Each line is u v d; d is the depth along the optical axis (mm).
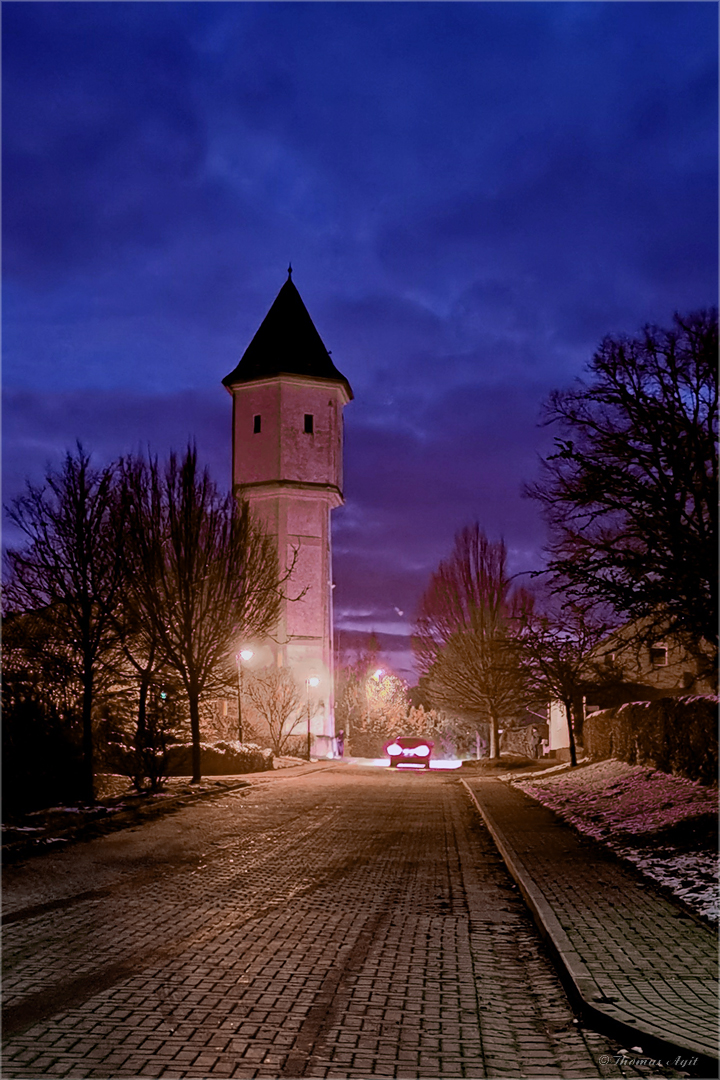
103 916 9367
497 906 10328
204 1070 5332
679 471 13430
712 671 16938
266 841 15531
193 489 25625
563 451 13891
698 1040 5574
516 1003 6770
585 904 9648
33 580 21516
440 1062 5555
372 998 6777
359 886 11484
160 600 24656
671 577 13383
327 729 58344
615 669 18438
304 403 60688
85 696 21031
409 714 81688
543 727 65062
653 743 21922
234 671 32781
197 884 11344
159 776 23656
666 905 9602
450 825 18750
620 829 15555
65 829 15938
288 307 63250
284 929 8969
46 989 6840
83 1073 5258
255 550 28812
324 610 59094
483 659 46625
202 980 7117
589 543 14523
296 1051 5668
